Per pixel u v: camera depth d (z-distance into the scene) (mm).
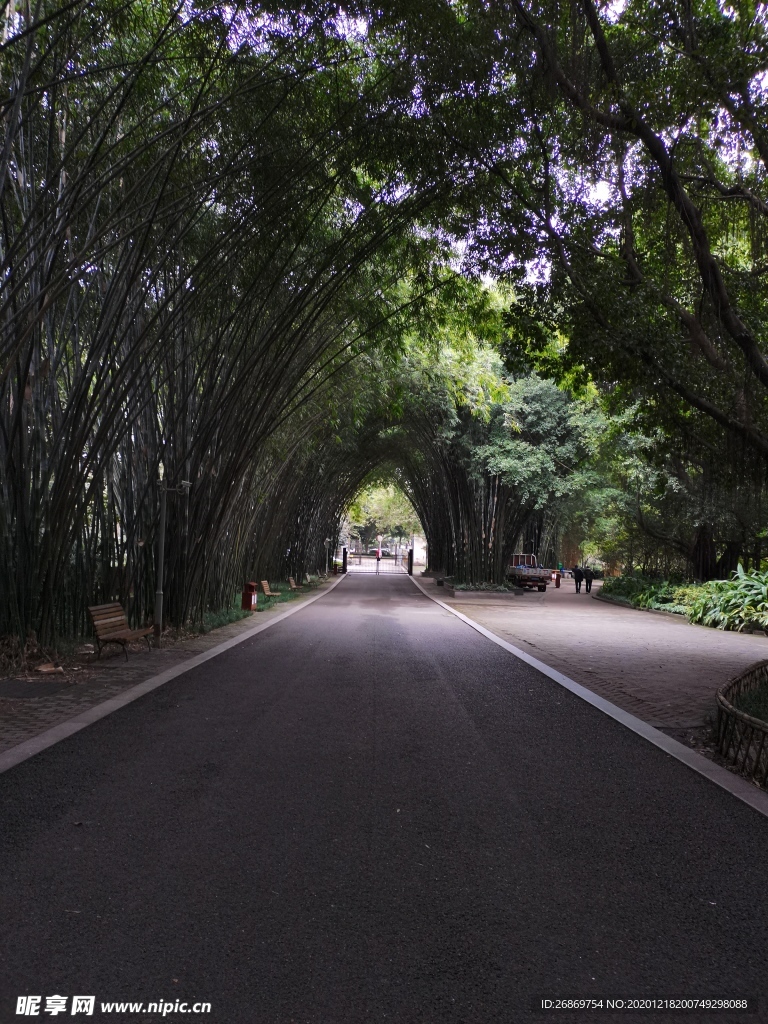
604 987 2508
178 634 12414
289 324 10938
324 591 28797
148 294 9500
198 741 5656
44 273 8219
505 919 2969
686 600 20797
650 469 20625
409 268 11352
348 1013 2334
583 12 7004
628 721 6730
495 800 4438
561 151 8547
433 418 24812
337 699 7445
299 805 4254
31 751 5254
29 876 3250
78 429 9109
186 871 3338
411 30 7270
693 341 8062
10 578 8883
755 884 3344
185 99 8562
